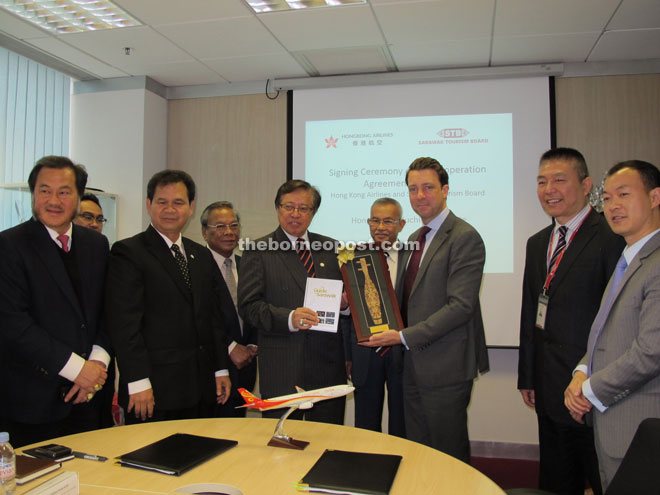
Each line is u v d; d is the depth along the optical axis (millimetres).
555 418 1981
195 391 1955
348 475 1195
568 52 3457
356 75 3865
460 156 3744
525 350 2271
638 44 3318
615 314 1577
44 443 1435
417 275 2016
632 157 3547
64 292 1813
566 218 2064
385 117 3865
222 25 3117
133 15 2992
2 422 1761
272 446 1426
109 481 1191
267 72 3902
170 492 1128
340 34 3223
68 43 3412
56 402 1752
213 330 2139
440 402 1936
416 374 1965
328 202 3922
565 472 2062
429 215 2055
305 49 3457
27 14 3055
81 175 1941
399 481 1194
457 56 3547
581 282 1934
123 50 3514
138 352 1835
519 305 3643
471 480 1203
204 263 2154
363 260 2078
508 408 3670
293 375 1963
